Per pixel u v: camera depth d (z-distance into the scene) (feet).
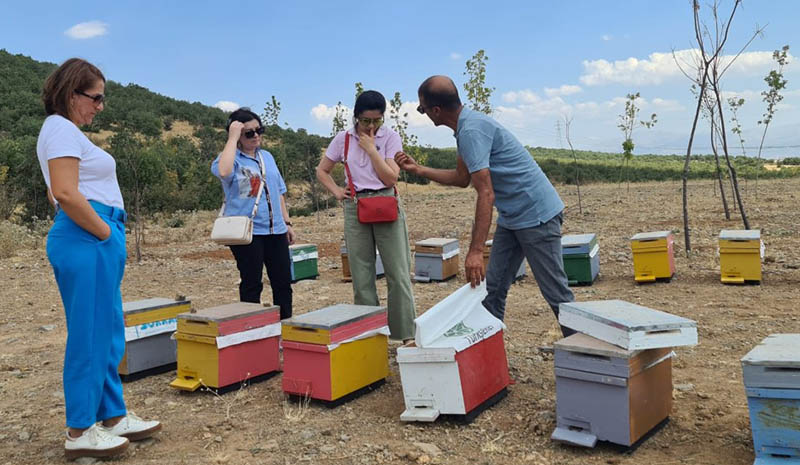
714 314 20.83
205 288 31.94
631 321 10.78
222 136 201.26
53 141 10.50
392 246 17.10
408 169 16.11
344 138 17.40
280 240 17.76
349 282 31.83
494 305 15.25
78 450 11.36
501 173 13.88
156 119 222.89
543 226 13.94
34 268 40.70
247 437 12.37
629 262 32.50
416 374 12.69
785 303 21.83
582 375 11.07
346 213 17.26
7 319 25.82
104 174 11.38
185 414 13.83
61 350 20.53
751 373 9.74
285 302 18.03
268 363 16.02
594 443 10.98
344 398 13.98
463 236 48.16
